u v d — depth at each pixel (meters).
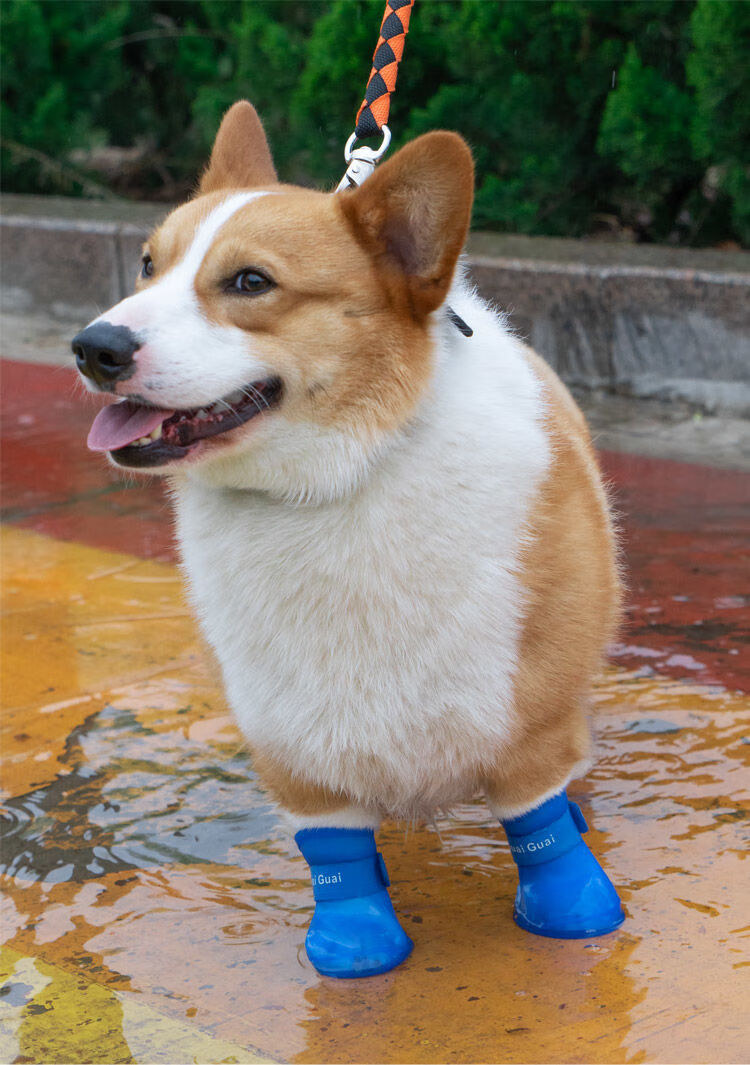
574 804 2.93
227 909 2.89
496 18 7.21
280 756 2.63
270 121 8.66
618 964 2.58
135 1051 2.40
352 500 2.47
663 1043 2.32
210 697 3.92
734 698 3.70
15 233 8.62
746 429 6.07
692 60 6.54
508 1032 2.39
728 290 6.07
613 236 8.29
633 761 3.40
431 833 3.21
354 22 7.66
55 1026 2.49
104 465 6.15
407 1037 2.40
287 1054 2.37
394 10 3.13
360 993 2.56
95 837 3.21
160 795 3.39
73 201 9.10
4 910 2.92
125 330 2.41
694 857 2.96
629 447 5.87
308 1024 2.46
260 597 2.53
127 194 10.83
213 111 8.84
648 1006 2.44
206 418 2.47
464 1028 2.42
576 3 7.07
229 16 9.48
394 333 2.49
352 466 2.46
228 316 2.47
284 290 2.45
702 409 6.31
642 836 3.06
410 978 2.60
